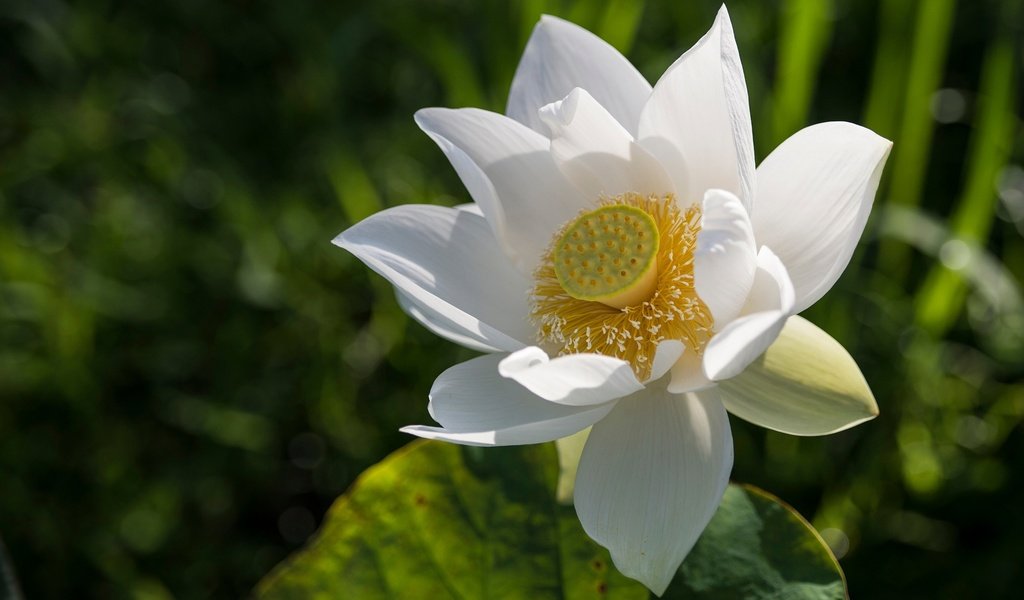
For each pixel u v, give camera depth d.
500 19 1.24
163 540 1.18
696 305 0.94
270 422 1.21
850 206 0.91
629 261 0.94
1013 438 1.15
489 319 0.96
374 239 0.95
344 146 1.30
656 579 0.89
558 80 0.97
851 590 1.13
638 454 0.91
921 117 1.17
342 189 1.23
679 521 0.89
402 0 1.40
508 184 0.96
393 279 0.93
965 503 1.14
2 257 1.22
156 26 1.55
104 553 1.17
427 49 1.26
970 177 1.17
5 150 1.41
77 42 1.46
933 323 1.15
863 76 1.35
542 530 0.95
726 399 0.92
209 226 1.34
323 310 1.23
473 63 1.37
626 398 0.92
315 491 1.21
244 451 1.20
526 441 0.90
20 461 1.19
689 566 0.93
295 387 1.22
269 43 1.53
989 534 1.14
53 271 1.23
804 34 1.14
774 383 0.91
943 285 1.14
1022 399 1.15
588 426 0.91
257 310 1.25
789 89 1.16
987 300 1.19
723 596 0.92
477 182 0.93
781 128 1.16
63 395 1.20
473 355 1.18
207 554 1.18
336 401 1.20
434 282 0.95
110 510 1.18
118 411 1.22
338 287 1.26
